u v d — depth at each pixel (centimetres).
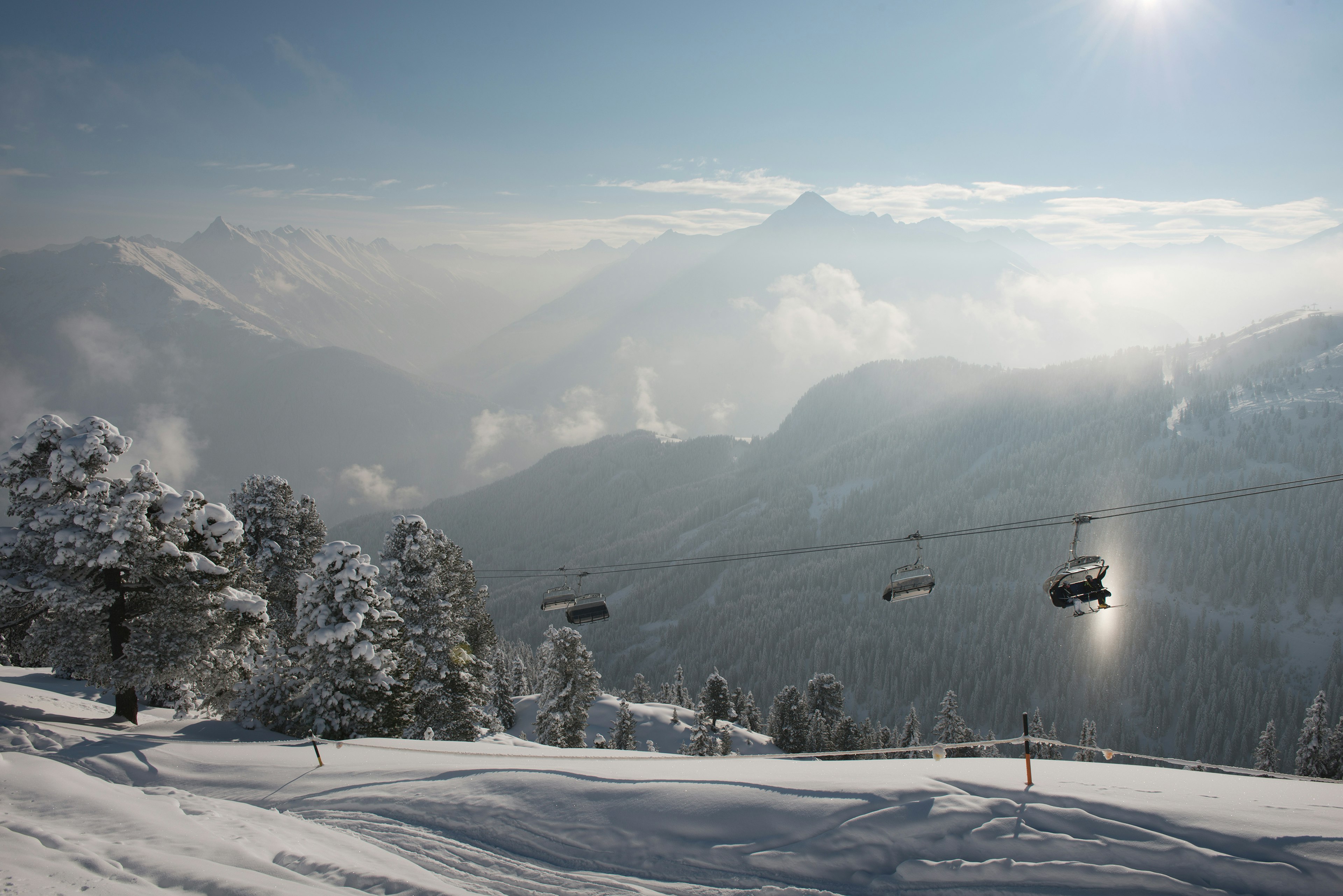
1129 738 14162
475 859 1498
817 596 19988
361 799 1856
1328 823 1268
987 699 15525
